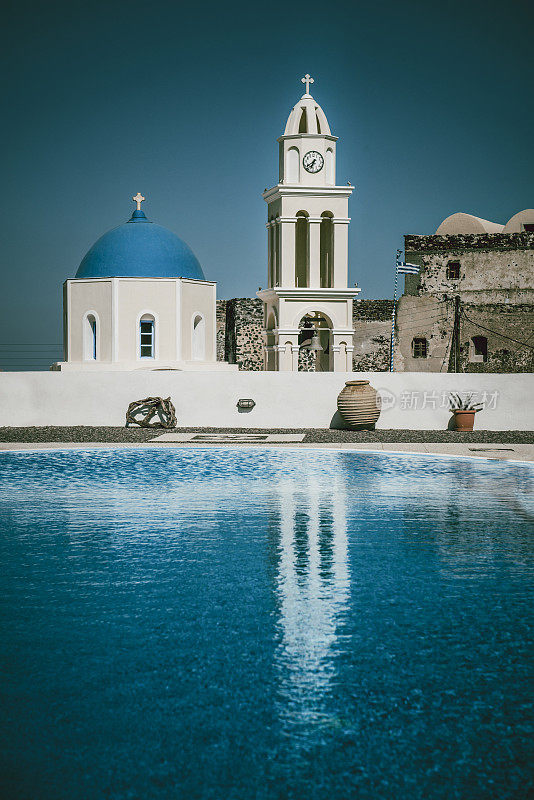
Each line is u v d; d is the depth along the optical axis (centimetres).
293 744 500
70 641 664
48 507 1245
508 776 466
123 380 2406
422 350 4775
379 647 652
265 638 671
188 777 462
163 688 575
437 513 1197
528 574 866
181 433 2248
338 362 3042
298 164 3061
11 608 750
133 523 1128
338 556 944
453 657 633
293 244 3034
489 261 4847
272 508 1238
